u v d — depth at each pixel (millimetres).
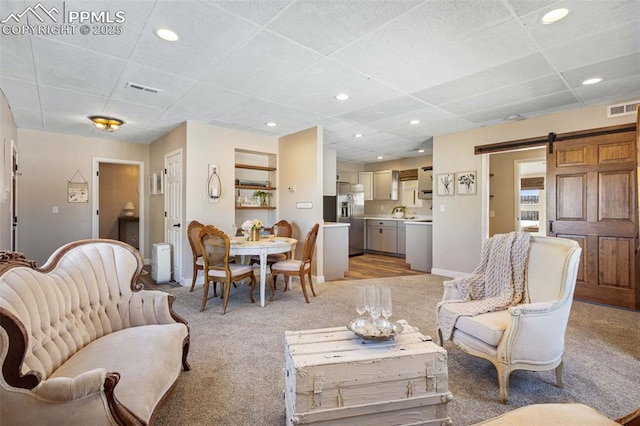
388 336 1582
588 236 3775
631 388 1971
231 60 2654
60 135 5246
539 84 3182
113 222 7441
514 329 1842
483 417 1702
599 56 2607
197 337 2742
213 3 1911
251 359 2340
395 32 2250
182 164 4594
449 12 2021
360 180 8789
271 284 4062
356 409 1382
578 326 3006
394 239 7832
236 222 5371
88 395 1134
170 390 1529
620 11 2016
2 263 1374
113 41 2336
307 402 1343
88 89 3266
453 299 2564
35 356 1274
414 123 4645
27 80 3020
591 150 3766
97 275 1916
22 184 4906
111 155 5750
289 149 5363
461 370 2213
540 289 2197
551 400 1855
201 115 4223
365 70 2859
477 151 4871
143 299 2062
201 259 4203
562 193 3984
